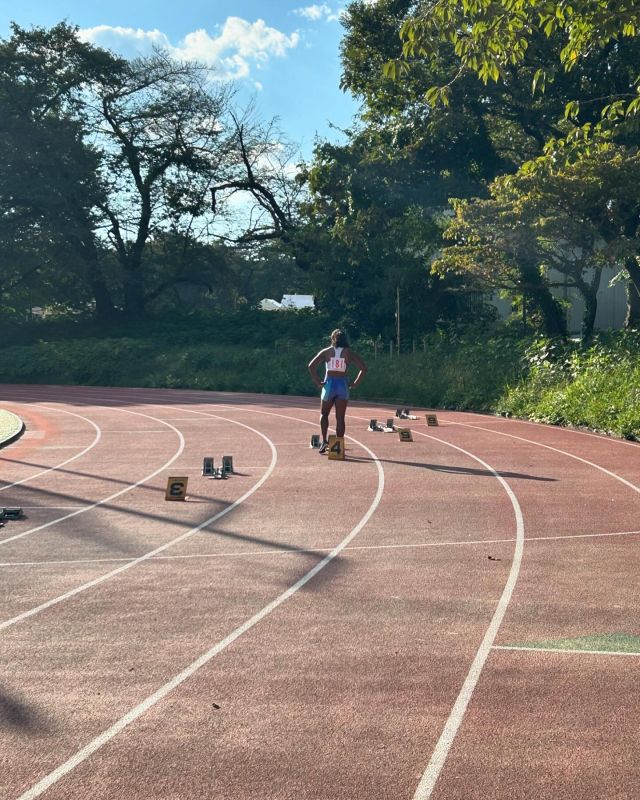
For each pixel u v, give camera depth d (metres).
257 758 4.04
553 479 12.64
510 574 7.42
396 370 31.69
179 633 5.93
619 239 24.34
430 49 11.26
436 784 3.78
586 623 6.04
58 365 47.03
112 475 13.64
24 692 4.90
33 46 50.69
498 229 25.77
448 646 5.59
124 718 4.53
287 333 46.09
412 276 37.84
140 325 52.78
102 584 7.27
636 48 28.17
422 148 34.62
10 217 50.38
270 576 7.45
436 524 9.59
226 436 19.25
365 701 4.70
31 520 10.12
